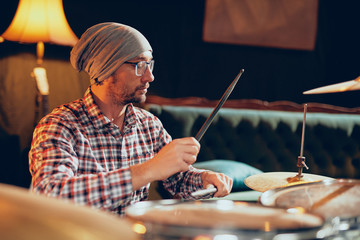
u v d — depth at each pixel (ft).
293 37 12.93
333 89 6.25
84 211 1.29
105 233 1.14
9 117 10.57
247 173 7.55
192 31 12.31
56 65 10.91
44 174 3.52
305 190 3.05
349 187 3.16
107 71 4.20
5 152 10.55
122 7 11.62
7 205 1.19
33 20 8.92
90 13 11.35
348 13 13.35
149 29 11.91
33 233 1.08
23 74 10.64
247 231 1.77
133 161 4.44
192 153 3.45
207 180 4.28
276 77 13.03
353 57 13.46
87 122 4.24
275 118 9.04
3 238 1.06
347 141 9.22
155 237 1.82
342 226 2.10
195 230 1.77
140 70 4.30
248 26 12.60
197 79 12.44
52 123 3.99
